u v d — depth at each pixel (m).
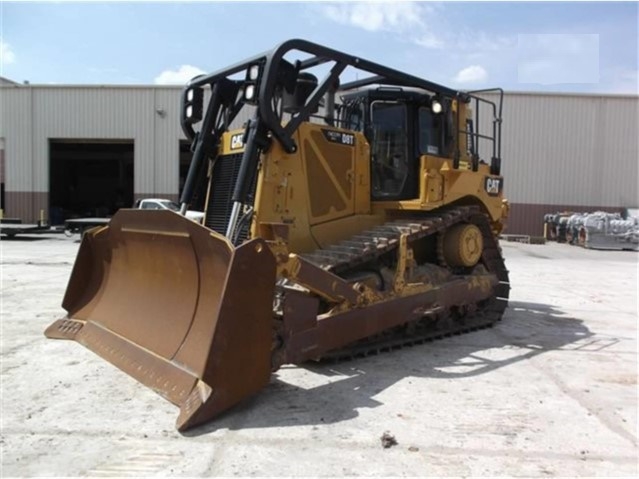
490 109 25.55
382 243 5.52
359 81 6.91
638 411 4.10
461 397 4.33
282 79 4.98
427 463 3.19
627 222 21.38
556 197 26.17
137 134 26.22
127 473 3.00
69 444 3.34
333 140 5.80
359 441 3.46
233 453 3.26
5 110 26.55
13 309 7.49
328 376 4.81
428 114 6.57
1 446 3.31
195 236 4.12
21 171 26.70
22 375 4.61
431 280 6.36
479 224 7.13
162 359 4.30
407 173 6.36
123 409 3.89
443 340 6.30
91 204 35.81
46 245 18.58
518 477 3.04
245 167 4.87
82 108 26.36
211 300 4.18
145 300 4.92
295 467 3.10
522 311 8.28
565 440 3.55
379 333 5.70
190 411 3.63
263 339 3.93
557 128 25.95
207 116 5.84
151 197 26.30
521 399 4.31
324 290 4.76
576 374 5.03
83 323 5.62
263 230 4.43
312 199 5.56
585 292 10.35
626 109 25.92
